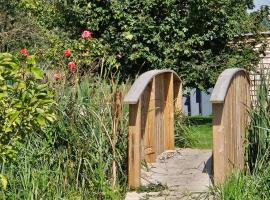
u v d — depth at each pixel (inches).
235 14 557.6
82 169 263.1
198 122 586.2
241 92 291.0
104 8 555.8
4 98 167.9
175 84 374.6
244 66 548.1
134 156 272.1
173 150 346.6
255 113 267.9
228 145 261.9
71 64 329.7
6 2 749.3
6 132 166.6
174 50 546.0
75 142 266.2
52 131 265.4
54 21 603.2
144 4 544.1
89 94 290.0
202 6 536.1
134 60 554.3
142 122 301.4
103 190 253.0
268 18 590.9
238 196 234.4
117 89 287.6
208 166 303.3
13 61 163.9
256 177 247.3
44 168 252.7
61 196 249.1
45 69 300.7
